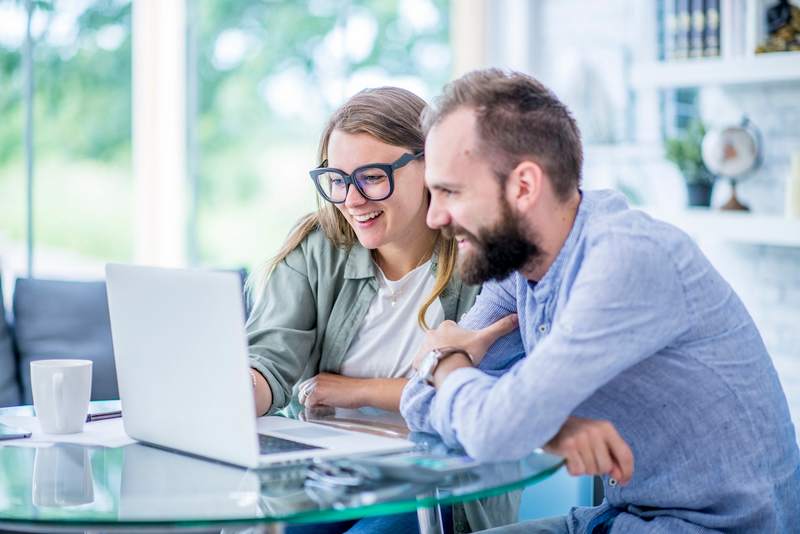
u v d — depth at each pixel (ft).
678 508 6.17
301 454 5.68
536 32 19.43
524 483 5.24
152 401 6.07
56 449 6.15
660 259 5.63
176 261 20.70
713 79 14.85
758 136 15.12
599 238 5.75
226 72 26.32
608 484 6.57
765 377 6.14
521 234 5.91
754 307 15.51
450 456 5.73
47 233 22.57
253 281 8.70
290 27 25.84
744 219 14.51
